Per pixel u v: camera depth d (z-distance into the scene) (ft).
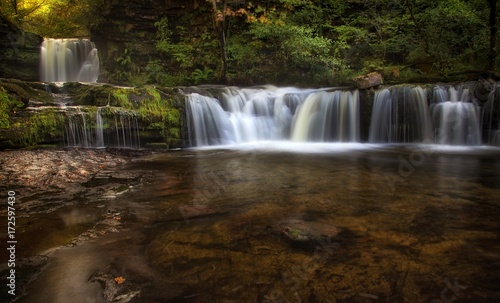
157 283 7.34
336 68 45.88
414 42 46.26
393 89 32.50
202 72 48.32
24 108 25.99
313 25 50.03
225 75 45.85
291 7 50.52
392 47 47.14
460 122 30.78
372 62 45.16
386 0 48.80
